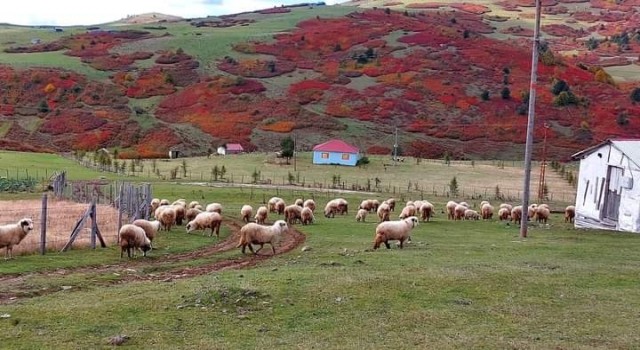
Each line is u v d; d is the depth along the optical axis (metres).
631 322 15.70
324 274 20.38
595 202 43.97
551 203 68.88
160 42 182.88
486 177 93.00
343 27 193.12
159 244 31.06
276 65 161.88
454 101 138.75
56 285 19.52
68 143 118.56
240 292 17.45
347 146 102.69
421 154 115.88
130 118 129.88
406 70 155.00
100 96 140.25
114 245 29.39
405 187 81.50
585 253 27.41
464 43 175.12
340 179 86.88
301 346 13.56
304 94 142.00
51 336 13.82
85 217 28.03
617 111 137.50
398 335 14.46
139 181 78.12
